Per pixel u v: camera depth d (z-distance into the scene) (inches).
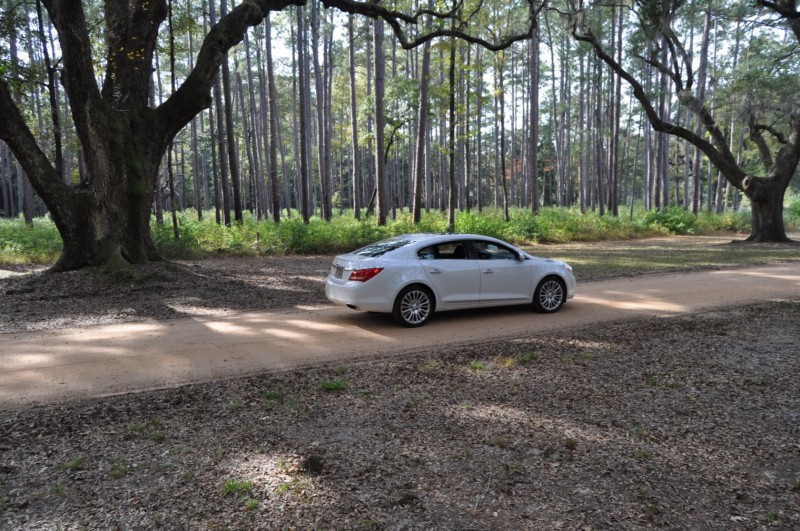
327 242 806.5
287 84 2046.0
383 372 231.9
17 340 293.6
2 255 657.0
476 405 191.9
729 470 143.8
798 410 184.9
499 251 349.1
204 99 532.4
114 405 192.7
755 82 896.3
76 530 115.3
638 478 139.3
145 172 514.0
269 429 170.9
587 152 1871.3
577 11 831.1
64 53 459.8
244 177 2508.6
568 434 166.6
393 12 588.1
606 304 393.1
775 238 956.6
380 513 122.6
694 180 1381.6
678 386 209.8
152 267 491.5
